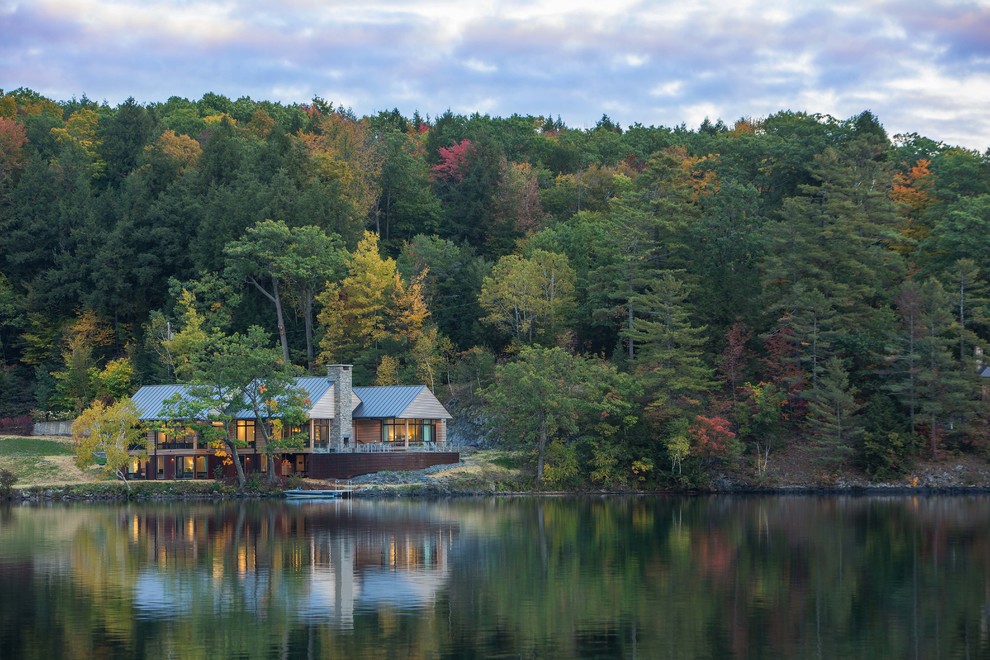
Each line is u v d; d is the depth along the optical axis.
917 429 113.25
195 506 91.81
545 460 109.25
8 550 64.94
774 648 41.88
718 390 117.06
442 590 52.53
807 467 111.88
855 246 121.94
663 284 114.12
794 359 113.75
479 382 124.62
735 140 164.62
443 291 141.00
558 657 40.56
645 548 65.81
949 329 112.56
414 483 104.12
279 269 134.50
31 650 41.56
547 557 62.28
